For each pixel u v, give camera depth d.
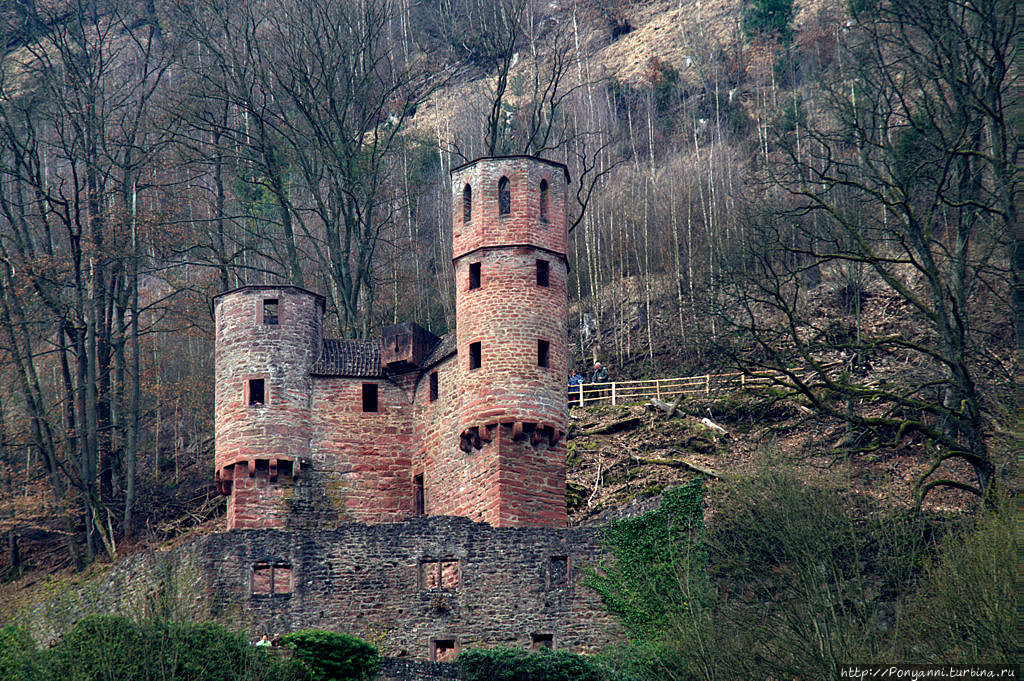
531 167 165.62
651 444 181.50
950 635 109.38
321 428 167.12
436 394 167.38
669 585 136.00
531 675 124.69
